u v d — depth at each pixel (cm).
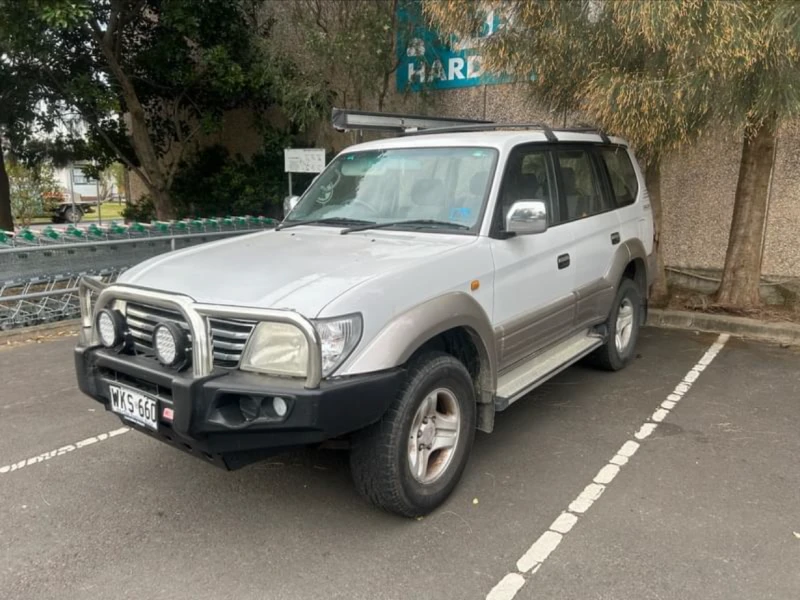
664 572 300
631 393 541
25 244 780
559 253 459
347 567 308
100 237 872
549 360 471
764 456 421
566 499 369
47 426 485
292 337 291
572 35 646
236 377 296
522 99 959
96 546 329
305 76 1102
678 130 623
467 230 392
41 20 921
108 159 1409
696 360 633
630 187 615
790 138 819
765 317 755
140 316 331
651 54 621
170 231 954
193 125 1446
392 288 319
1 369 627
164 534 339
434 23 899
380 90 1120
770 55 555
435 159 440
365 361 300
